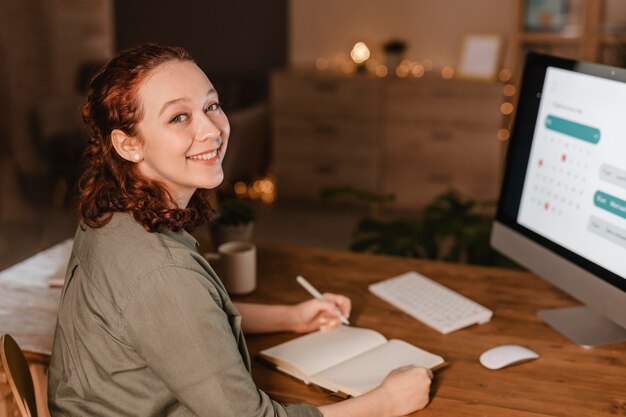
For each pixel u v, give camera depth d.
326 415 1.21
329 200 5.16
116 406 1.18
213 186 1.22
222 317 1.15
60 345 1.25
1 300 1.71
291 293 1.78
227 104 5.37
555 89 1.59
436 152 4.87
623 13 4.48
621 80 1.40
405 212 5.00
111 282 1.14
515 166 1.73
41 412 1.59
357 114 4.95
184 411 1.20
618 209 1.41
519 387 1.35
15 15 5.61
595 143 1.47
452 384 1.36
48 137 4.74
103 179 1.21
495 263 2.52
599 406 1.29
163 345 1.11
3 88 5.73
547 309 1.68
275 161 5.17
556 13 4.61
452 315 1.62
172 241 1.16
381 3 5.19
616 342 1.51
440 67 5.18
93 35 5.62
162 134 1.16
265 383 1.38
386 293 1.75
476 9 5.01
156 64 1.16
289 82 5.01
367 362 1.40
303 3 5.34
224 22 5.52
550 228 1.60
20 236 4.43
